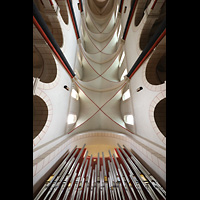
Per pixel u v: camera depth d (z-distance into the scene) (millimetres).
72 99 7383
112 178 4023
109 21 12820
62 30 5691
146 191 3355
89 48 12164
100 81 10234
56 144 5004
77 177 3963
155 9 4516
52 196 3209
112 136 8023
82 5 10062
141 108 5176
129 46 7066
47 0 4527
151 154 3824
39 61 6289
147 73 4961
